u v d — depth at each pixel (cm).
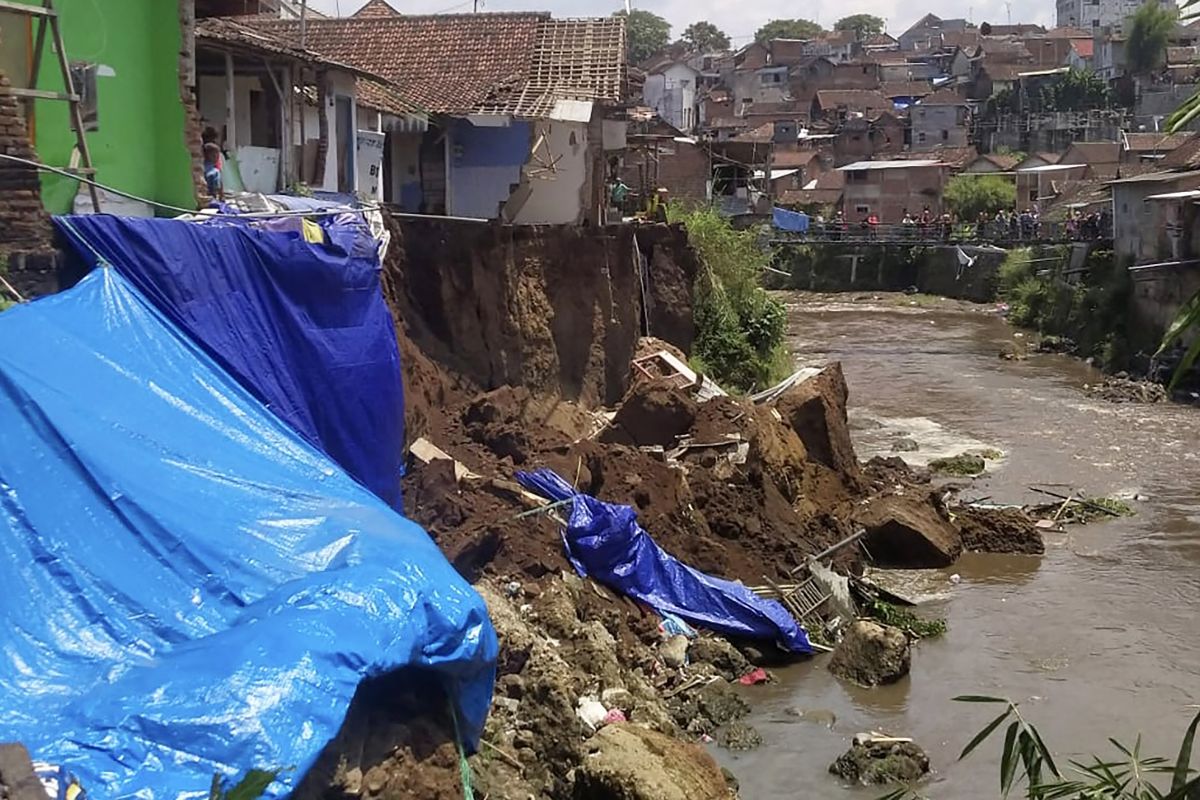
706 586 1708
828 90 10269
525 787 1092
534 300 2547
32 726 708
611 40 3083
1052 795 560
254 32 2119
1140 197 4428
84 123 1398
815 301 6419
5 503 860
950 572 2092
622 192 3659
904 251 6788
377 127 2573
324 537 973
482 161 2861
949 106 9056
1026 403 3588
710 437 2225
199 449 1024
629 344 2808
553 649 1359
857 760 1327
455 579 969
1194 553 2170
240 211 1580
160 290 1210
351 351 1428
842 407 2655
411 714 905
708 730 1429
